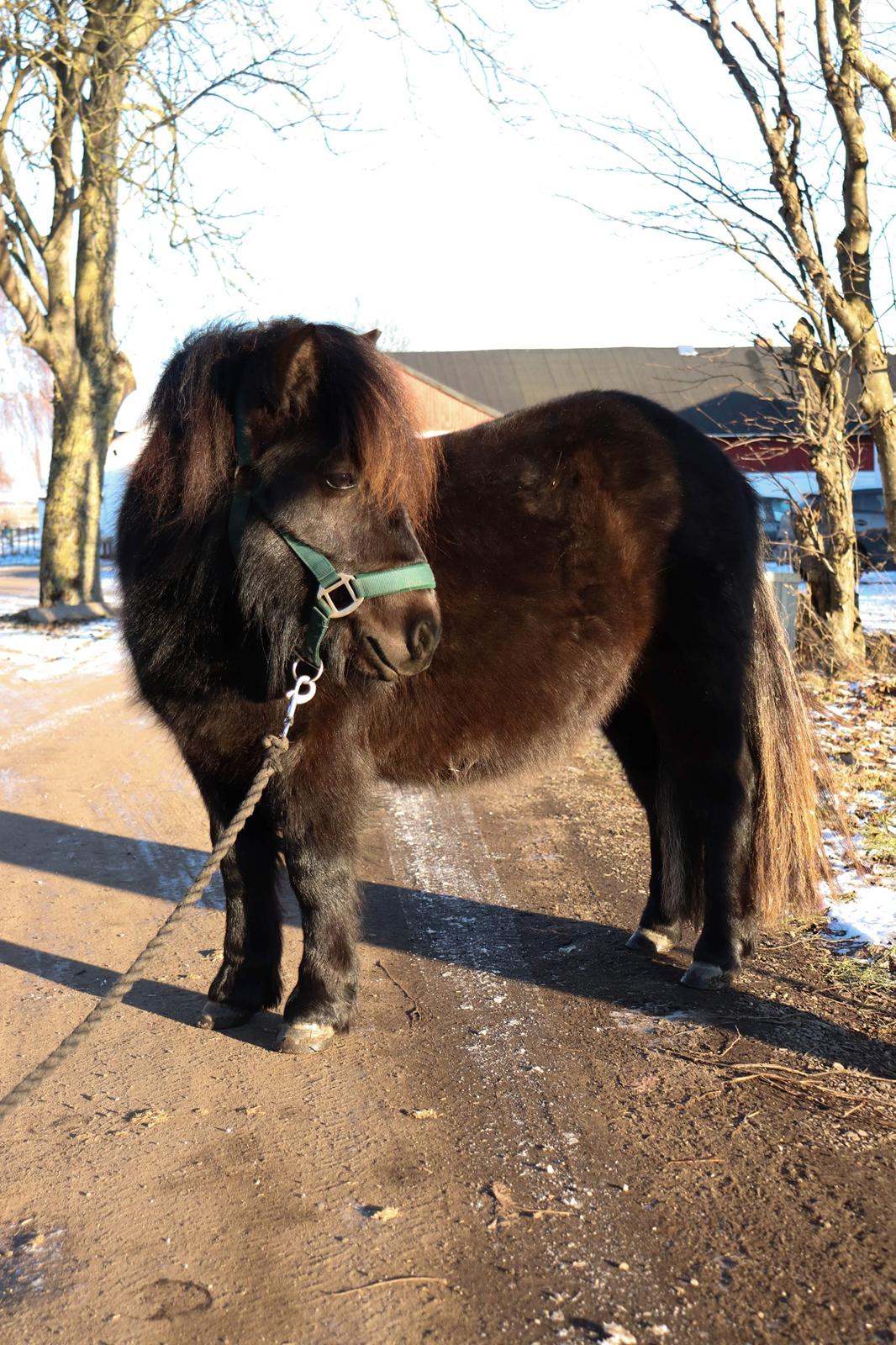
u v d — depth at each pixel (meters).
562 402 3.60
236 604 2.84
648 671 3.63
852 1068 2.97
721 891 3.55
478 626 3.25
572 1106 2.78
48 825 5.66
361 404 2.68
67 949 3.93
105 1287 2.09
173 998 3.49
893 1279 2.09
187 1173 2.49
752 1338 1.94
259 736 2.92
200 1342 1.94
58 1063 1.94
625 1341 1.92
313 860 3.03
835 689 8.60
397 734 3.24
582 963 3.78
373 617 2.80
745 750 3.59
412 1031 3.24
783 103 8.90
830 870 3.90
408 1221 2.29
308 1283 2.10
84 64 12.88
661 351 37.12
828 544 9.88
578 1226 2.27
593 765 7.16
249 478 2.81
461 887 4.66
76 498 15.51
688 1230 2.25
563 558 3.36
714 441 3.81
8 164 13.65
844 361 9.91
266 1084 2.92
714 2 8.85
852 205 9.45
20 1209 2.36
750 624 3.59
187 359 2.93
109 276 15.26
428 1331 1.96
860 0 8.91
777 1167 2.49
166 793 6.44
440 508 3.29
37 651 12.32
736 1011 3.35
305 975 3.12
